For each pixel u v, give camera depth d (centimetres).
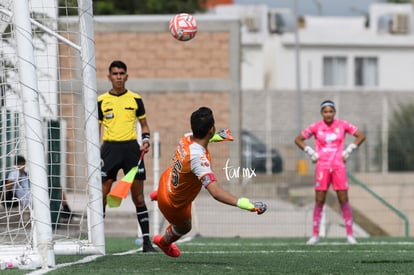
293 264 2256
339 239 3784
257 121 11675
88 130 2542
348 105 11819
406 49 13200
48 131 2973
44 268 2134
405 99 11856
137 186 2761
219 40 7075
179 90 7075
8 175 2722
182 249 2997
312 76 13125
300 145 3441
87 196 2558
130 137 2780
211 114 2019
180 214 2128
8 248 2286
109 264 2197
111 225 4641
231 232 4809
